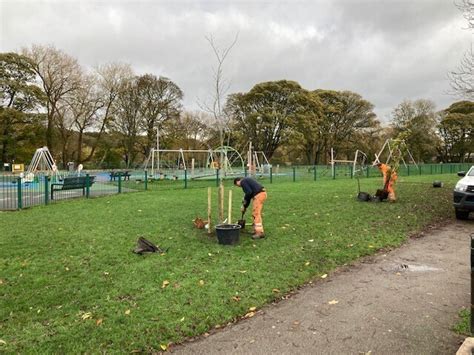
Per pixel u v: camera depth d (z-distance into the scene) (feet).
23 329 14.14
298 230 29.48
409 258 23.29
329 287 18.52
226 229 25.04
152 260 22.07
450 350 12.59
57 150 151.53
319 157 192.75
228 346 13.17
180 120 168.25
